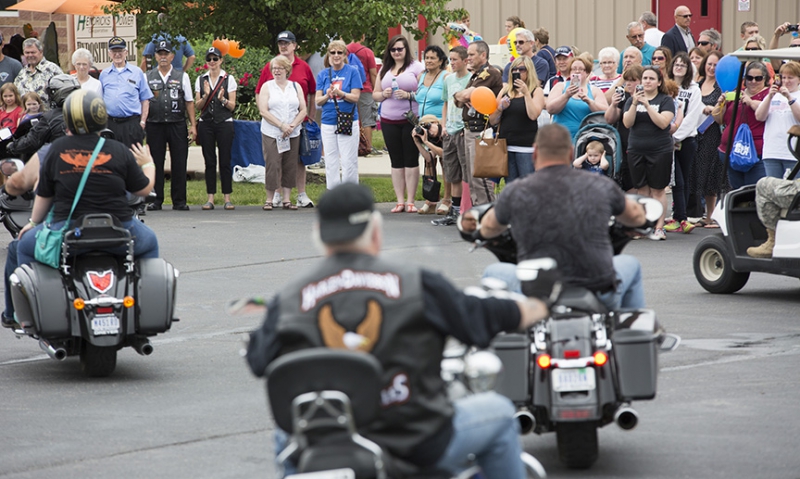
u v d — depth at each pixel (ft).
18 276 72.59
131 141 156.25
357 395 32.22
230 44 196.85
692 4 214.07
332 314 34.47
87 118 73.46
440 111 150.82
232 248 127.03
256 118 209.97
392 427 34.22
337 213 35.55
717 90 138.41
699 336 84.69
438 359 35.27
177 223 147.74
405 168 155.43
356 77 157.69
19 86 158.51
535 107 133.08
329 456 31.63
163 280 73.51
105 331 71.51
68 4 199.62
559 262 53.98
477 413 38.40
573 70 134.10
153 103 159.12
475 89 132.46
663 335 55.67
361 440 32.35
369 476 31.68
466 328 35.42
